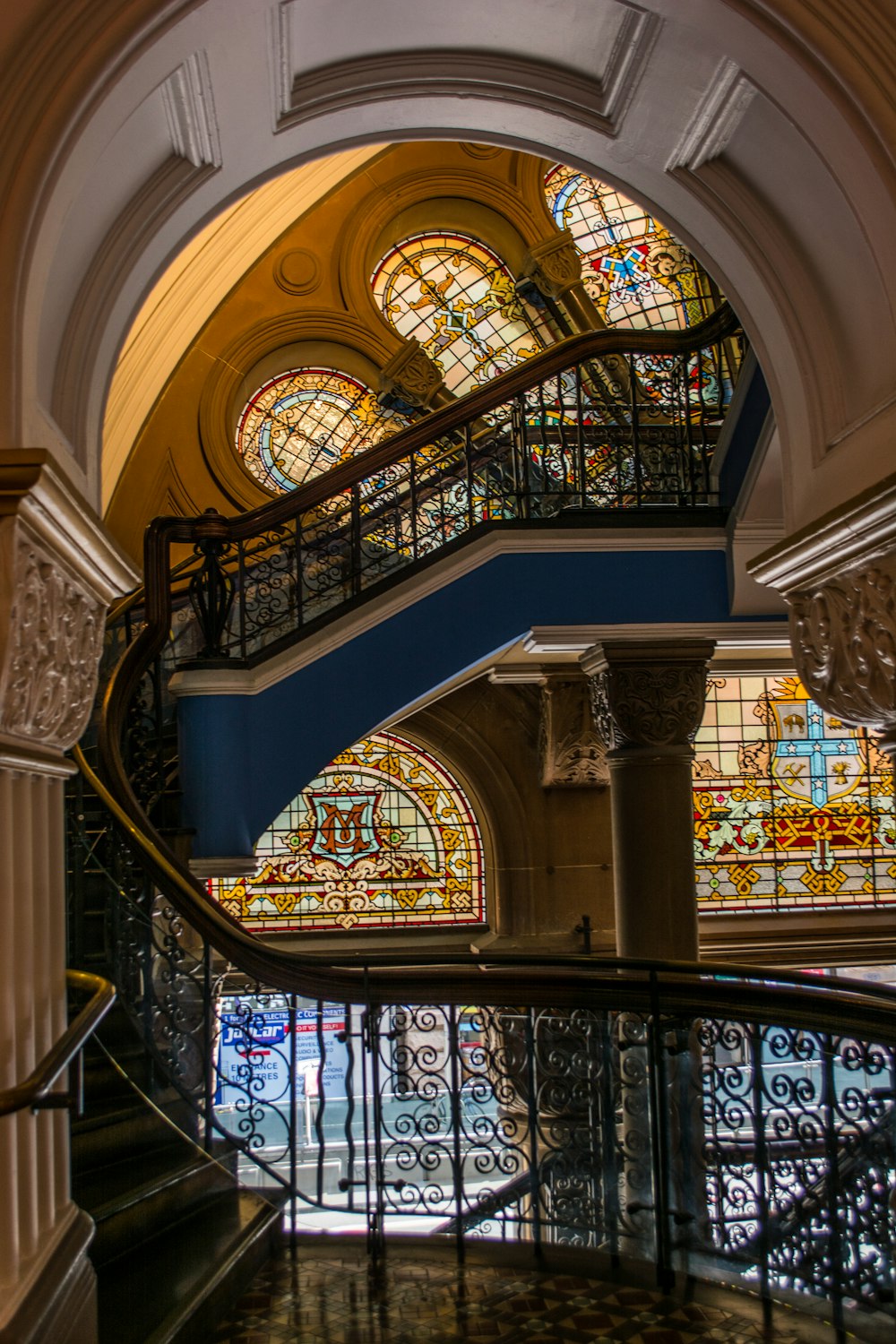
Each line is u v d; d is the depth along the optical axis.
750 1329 3.58
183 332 10.98
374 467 7.06
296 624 8.68
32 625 2.65
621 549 7.06
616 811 7.39
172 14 2.79
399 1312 3.72
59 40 2.66
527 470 7.35
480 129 4.09
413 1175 8.74
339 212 11.78
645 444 7.64
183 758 6.45
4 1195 2.56
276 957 4.47
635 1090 4.52
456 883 10.51
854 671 3.66
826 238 3.65
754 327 4.11
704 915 10.67
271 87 3.46
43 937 2.92
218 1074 4.66
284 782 6.52
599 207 12.38
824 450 3.77
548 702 9.87
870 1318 3.49
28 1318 2.41
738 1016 4.00
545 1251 4.14
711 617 7.12
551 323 12.19
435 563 6.88
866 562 3.44
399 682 6.72
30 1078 2.36
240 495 11.44
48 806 3.00
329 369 11.92
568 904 10.26
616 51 3.61
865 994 3.81
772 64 3.23
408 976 4.37
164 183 3.47
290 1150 4.43
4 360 2.65
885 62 2.99
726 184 3.83
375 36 3.57
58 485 2.57
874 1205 3.57
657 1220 3.98
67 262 3.15
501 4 3.46
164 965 5.08
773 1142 3.96
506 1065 4.48
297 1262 4.16
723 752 10.93
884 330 3.46
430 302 12.21
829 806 10.99
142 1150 4.17
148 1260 3.71
